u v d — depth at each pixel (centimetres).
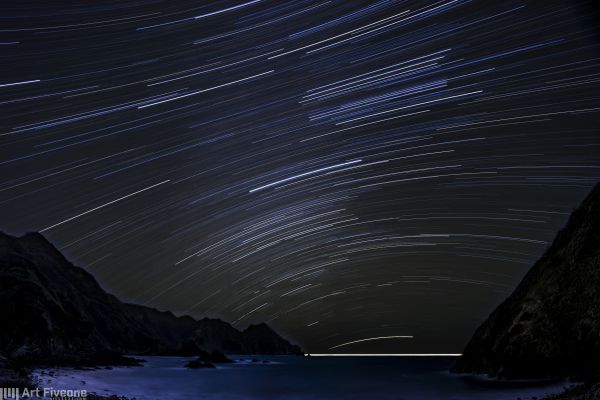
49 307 5706
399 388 4294
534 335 3312
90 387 3111
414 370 7994
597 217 3453
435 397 3203
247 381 5219
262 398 3681
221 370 7131
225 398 3588
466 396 3042
